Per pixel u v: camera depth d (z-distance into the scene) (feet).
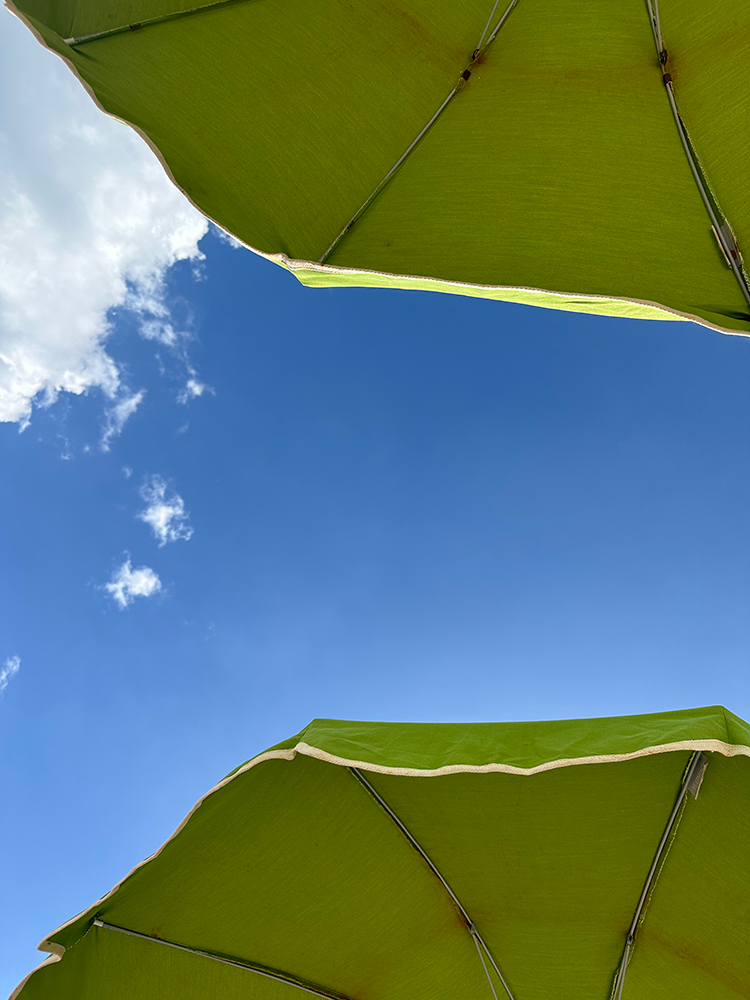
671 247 7.82
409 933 10.05
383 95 8.62
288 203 8.05
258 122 8.19
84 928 8.95
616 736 7.67
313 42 8.62
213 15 8.46
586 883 9.47
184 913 9.37
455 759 7.70
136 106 7.52
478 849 9.58
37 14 7.35
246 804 9.05
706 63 8.11
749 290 7.61
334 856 9.57
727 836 8.66
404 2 8.63
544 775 8.80
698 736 7.23
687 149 8.08
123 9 8.02
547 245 7.91
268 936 9.68
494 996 10.16
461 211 8.18
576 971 10.01
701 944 9.27
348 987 10.11
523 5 8.44
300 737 8.62
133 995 9.18
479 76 8.60
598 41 8.32
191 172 7.50
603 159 8.19
